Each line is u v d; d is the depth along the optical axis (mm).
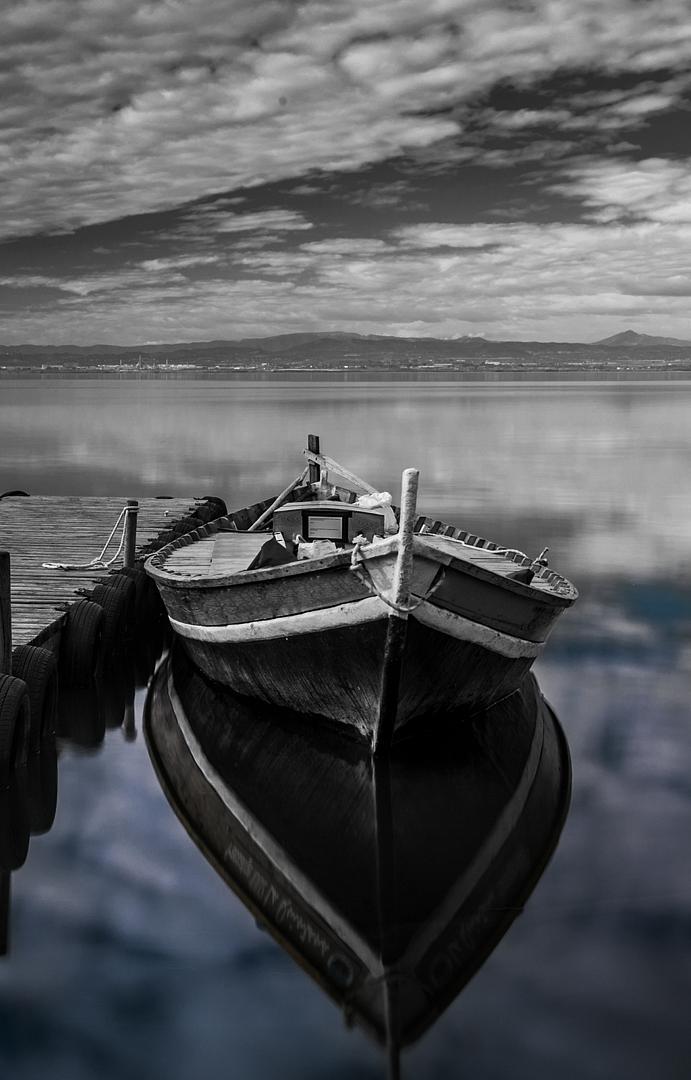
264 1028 5184
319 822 7703
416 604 7941
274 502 15633
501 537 22516
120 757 9109
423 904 6402
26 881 6691
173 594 10078
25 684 7898
